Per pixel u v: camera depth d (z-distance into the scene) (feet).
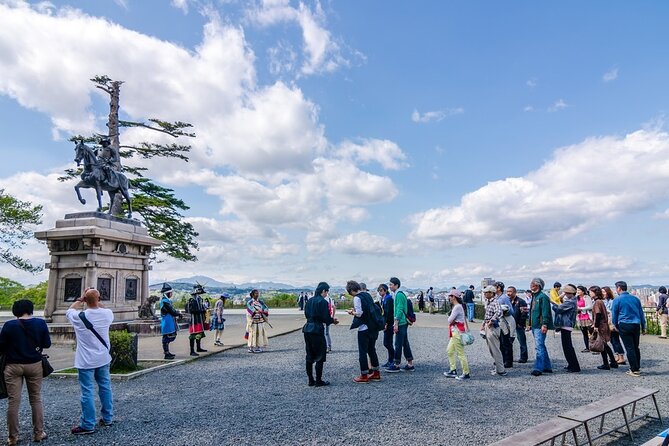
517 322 39.63
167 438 19.56
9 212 81.51
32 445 19.02
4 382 19.01
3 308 132.26
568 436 19.95
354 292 31.83
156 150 115.85
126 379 32.78
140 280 71.51
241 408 24.39
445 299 114.93
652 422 21.72
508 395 26.71
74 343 53.67
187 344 52.29
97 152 72.38
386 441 18.78
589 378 31.76
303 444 18.57
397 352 35.14
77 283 60.85
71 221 63.31
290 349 49.01
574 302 34.81
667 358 40.42
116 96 88.69
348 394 27.43
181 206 125.18
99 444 19.02
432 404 24.66
